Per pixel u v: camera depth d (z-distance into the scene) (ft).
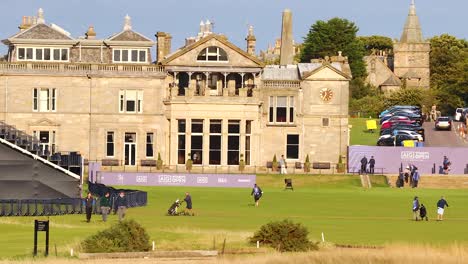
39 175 545.85
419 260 349.61
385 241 396.16
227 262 349.82
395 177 651.25
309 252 368.07
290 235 384.47
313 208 513.45
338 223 454.81
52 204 476.13
